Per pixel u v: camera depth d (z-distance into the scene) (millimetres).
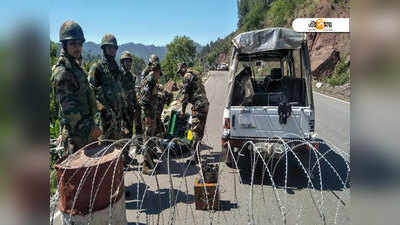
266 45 4773
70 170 2502
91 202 2547
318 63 24781
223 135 4863
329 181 4605
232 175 4887
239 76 5793
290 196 4098
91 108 3488
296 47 4719
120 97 4602
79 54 3271
